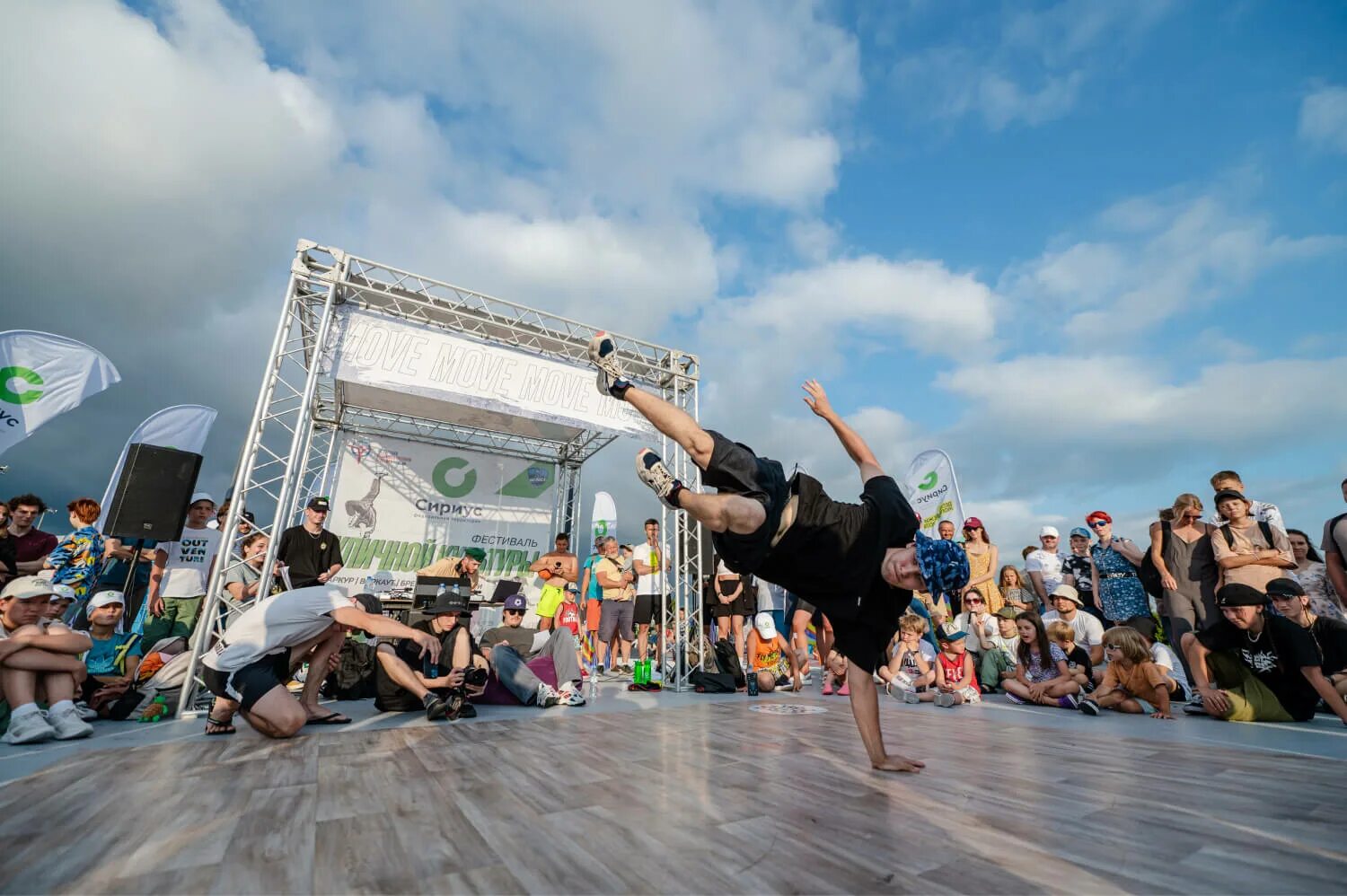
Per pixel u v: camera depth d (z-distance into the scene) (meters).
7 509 5.09
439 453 11.51
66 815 2.03
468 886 1.43
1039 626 5.84
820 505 2.49
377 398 10.27
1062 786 2.34
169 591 6.32
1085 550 7.65
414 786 2.41
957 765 2.78
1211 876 1.45
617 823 1.90
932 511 9.04
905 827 1.84
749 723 4.34
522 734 3.79
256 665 3.79
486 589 11.29
